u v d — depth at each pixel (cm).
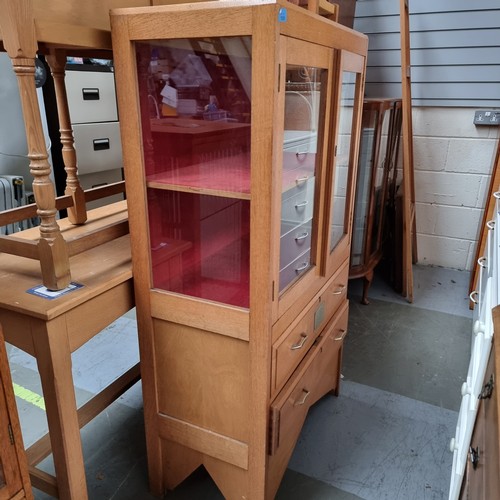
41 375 109
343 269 167
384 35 291
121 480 154
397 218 290
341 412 186
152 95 111
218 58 106
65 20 97
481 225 289
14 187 268
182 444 136
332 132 128
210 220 120
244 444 125
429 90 292
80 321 110
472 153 298
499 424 67
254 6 87
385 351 230
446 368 216
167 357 127
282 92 96
